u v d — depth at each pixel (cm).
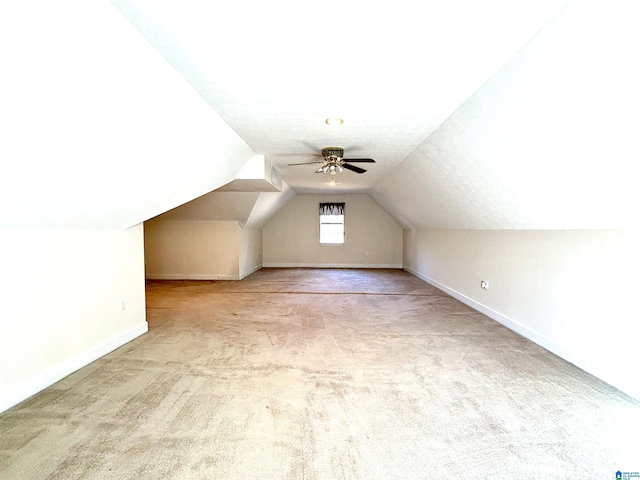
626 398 233
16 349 227
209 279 723
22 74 134
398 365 288
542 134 222
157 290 609
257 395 236
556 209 283
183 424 202
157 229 719
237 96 245
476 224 461
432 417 210
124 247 343
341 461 171
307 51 186
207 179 375
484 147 285
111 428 197
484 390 244
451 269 573
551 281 321
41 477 159
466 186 376
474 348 327
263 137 349
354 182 672
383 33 169
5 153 160
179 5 145
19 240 229
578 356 285
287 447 182
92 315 297
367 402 228
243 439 188
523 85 203
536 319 344
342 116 287
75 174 210
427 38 174
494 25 163
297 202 937
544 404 225
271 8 149
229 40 174
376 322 415
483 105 243
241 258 740
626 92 160
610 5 135
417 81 221
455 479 159
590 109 181
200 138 291
